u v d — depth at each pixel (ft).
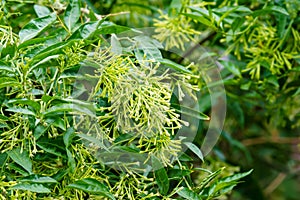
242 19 5.10
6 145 3.80
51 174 3.81
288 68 5.55
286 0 5.56
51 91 3.95
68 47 3.76
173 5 5.21
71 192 3.82
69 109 3.58
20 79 3.78
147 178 3.86
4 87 3.98
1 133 3.86
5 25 4.30
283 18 5.46
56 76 3.85
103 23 4.00
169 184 4.09
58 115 3.70
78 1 4.13
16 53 3.78
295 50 5.58
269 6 5.23
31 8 4.90
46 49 3.67
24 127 3.76
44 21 3.96
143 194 3.90
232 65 5.44
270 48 5.51
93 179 3.66
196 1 5.39
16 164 3.78
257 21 5.55
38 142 3.78
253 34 5.46
